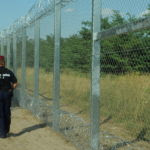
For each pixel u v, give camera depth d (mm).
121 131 5570
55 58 7844
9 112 7863
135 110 5082
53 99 8086
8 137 7852
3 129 7770
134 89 4902
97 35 5430
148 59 4312
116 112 5547
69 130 7266
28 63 11562
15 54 14164
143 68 4469
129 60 4785
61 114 7770
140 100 4879
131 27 4434
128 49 4777
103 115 5934
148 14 4203
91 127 5699
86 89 6609
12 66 15281
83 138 6594
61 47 7773
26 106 11844
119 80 5203
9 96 7805
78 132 6855
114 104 5551
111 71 5402
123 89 5176
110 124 5789
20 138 7742
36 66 10086
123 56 4938
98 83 5586
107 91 5664
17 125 9094
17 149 6898
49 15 8625
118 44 5066
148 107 4836
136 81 4777
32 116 10375
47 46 9008
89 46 6207
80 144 6625
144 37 4363
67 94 7656
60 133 7797
